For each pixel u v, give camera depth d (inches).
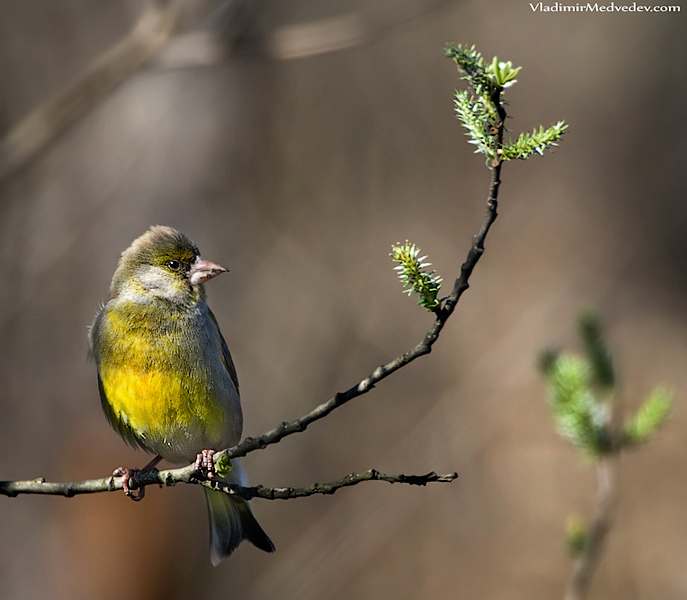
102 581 440.8
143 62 363.9
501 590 507.8
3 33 553.9
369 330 607.5
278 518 535.8
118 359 272.4
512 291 663.8
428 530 527.5
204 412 274.1
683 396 624.4
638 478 562.3
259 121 629.0
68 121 368.8
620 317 693.3
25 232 522.6
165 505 454.6
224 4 383.6
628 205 748.6
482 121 179.3
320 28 372.8
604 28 776.9
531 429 569.3
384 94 687.1
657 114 776.3
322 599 491.5
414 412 579.2
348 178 667.4
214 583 467.2
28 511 454.0
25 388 508.4
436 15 679.1
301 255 626.8
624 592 497.0
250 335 593.6
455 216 679.1
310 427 569.6
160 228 290.5
